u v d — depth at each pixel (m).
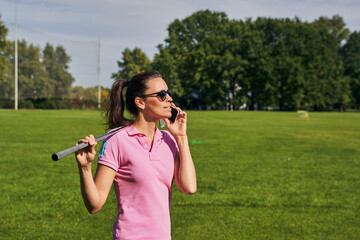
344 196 6.36
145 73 2.15
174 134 2.28
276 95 63.50
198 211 5.36
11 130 17.05
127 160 2.03
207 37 66.25
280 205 5.76
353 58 72.69
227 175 7.85
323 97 66.25
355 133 18.55
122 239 2.02
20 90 60.22
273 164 9.26
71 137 14.31
